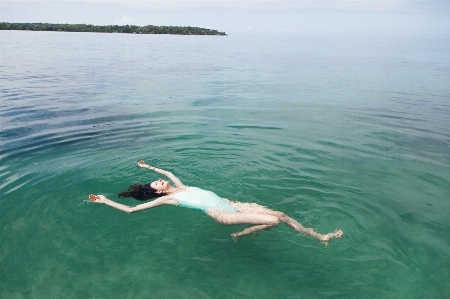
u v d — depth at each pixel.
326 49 42.81
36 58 24.91
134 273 4.26
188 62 25.78
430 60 29.09
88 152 7.76
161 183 5.94
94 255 4.56
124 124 9.87
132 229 5.10
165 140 8.65
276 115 11.17
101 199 5.44
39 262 4.41
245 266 4.36
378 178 6.70
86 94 13.77
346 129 9.77
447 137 9.12
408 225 5.19
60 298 3.88
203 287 4.04
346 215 5.42
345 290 3.98
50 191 6.04
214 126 9.84
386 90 15.76
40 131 9.09
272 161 7.46
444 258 4.49
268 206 5.67
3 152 7.63
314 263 4.40
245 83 17.22
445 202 5.85
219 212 5.27
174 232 5.05
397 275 4.20
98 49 34.03
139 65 23.27
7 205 5.59
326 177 6.72
